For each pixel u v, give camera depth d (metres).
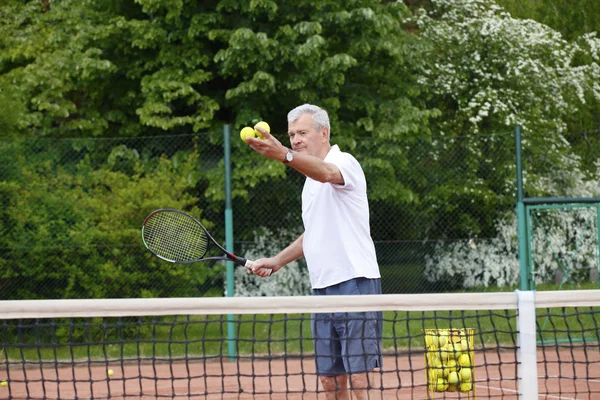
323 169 7.01
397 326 18.69
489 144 19.77
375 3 26.91
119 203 18.36
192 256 8.82
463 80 28.91
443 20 30.19
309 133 7.86
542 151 20.47
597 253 18.38
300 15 25.03
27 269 17.77
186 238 8.83
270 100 25.53
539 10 33.75
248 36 22.77
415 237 19.97
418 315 19.42
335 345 7.85
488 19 28.95
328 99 24.70
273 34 25.08
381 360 7.75
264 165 19.66
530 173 20.27
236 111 25.53
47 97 25.31
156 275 18.38
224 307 6.75
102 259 18.19
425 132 26.00
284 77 24.83
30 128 25.77
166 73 24.58
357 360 7.58
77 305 6.73
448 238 19.92
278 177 19.69
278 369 15.76
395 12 27.75
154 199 18.44
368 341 7.66
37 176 17.94
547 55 29.73
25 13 27.94
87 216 18.17
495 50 29.03
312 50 23.33
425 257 19.52
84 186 18.48
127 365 16.72
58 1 27.16
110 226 18.19
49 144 18.23
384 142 19.31
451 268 19.59
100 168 18.97
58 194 18.02
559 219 19.27
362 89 26.30
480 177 19.80
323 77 24.22
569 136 21.48
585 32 33.44
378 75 27.06
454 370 8.90
